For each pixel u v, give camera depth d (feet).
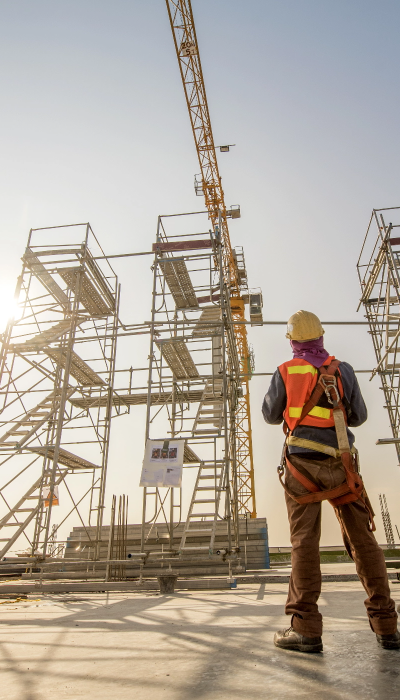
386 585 8.42
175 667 7.55
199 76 121.90
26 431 35.47
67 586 25.93
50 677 7.27
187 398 47.62
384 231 40.52
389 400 44.52
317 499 8.41
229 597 20.76
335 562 93.15
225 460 30.09
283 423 9.56
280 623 11.78
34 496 35.01
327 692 5.89
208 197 135.74
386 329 41.68
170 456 28.22
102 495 39.83
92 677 7.19
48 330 38.29
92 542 44.01
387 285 41.27
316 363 9.16
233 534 49.60
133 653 8.80
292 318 9.86
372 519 8.54
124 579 32.86
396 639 8.15
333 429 8.63
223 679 6.71
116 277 45.34
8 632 12.02
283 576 29.94
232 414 45.98
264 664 7.41
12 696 6.26
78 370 41.93
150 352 33.22
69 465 43.78
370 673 6.63
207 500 28.91
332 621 11.66
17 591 25.61
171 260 35.96
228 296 42.39
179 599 20.52
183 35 117.19
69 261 37.73
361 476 8.56
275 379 9.34
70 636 11.03
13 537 30.83
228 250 133.80
